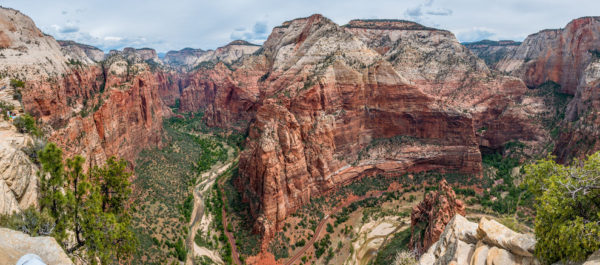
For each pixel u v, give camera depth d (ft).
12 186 86.48
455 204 179.01
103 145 252.21
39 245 63.98
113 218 104.73
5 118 131.13
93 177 123.44
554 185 71.00
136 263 189.16
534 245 71.46
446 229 123.34
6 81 171.01
